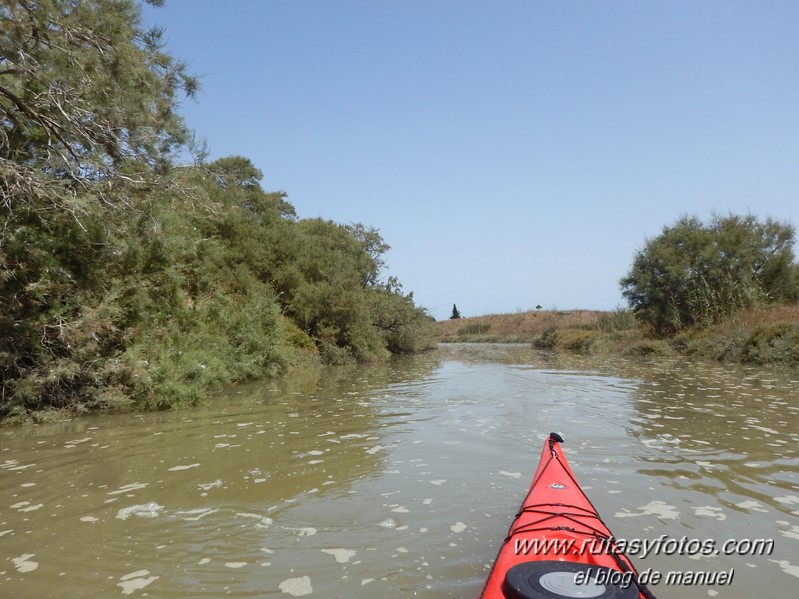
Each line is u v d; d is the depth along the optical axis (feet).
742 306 72.43
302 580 12.49
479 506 17.06
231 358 47.44
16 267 29.27
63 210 31.07
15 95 28.02
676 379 48.42
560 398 39.11
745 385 43.14
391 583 12.26
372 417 32.45
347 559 13.51
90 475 20.92
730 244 78.43
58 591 12.14
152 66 33.55
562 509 13.05
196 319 45.32
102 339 34.14
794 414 31.27
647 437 25.95
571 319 170.40
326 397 40.81
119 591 12.12
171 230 40.34
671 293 84.12
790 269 76.28
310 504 17.48
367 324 79.36
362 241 116.57
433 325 117.39
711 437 25.79
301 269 75.77
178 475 20.77
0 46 26.40
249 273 65.87
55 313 30.96
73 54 28.71
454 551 13.85
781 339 57.16
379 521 15.96
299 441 26.25
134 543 14.66
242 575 12.77
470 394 42.14
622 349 86.69
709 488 18.42
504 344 152.15
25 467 22.04
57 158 31.63
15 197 29.37
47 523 16.11
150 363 35.47
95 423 30.76
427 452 23.86
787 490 18.19
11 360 29.78
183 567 13.21
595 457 22.45
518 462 22.07
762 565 13.07
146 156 33.91
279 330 57.47
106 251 34.09
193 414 33.53
